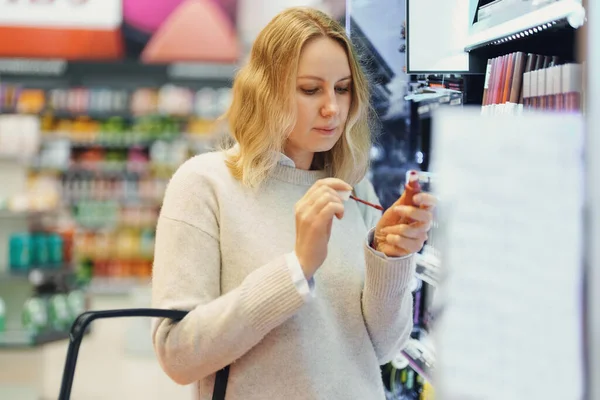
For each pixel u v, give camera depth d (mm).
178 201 1576
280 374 1518
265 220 1580
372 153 2213
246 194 1592
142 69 10188
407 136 2207
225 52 9883
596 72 769
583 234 778
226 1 9805
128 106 9836
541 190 802
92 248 9594
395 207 1477
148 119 9852
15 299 5109
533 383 795
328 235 1420
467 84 1930
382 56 2127
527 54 1623
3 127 7391
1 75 10023
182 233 1546
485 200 825
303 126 1547
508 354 807
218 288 1572
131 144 9906
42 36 9734
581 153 788
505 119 821
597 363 766
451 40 1865
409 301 1700
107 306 9023
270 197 1607
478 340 817
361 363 1613
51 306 5098
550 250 793
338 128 1596
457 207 836
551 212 795
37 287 5230
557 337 788
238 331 1411
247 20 9828
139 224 9727
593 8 772
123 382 6023
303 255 1408
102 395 5598
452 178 839
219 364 1471
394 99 2152
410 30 1867
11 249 5082
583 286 777
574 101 1352
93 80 10195
